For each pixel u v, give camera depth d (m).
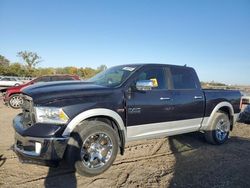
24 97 4.25
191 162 5.08
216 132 6.29
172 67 5.57
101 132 4.19
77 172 4.09
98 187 3.89
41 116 3.83
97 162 4.23
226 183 4.15
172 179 4.25
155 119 4.99
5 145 5.78
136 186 3.97
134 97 4.67
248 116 9.16
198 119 5.88
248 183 4.18
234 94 6.77
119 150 4.79
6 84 25.88
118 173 4.44
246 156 5.57
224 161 5.19
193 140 6.71
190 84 5.85
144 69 5.03
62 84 4.59
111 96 4.37
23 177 4.11
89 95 4.19
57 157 3.79
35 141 3.75
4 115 10.16
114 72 5.23
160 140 6.54
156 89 5.11
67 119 3.87
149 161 5.08
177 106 5.36
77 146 3.94
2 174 4.19
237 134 7.75
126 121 4.55
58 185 3.89
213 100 6.17
